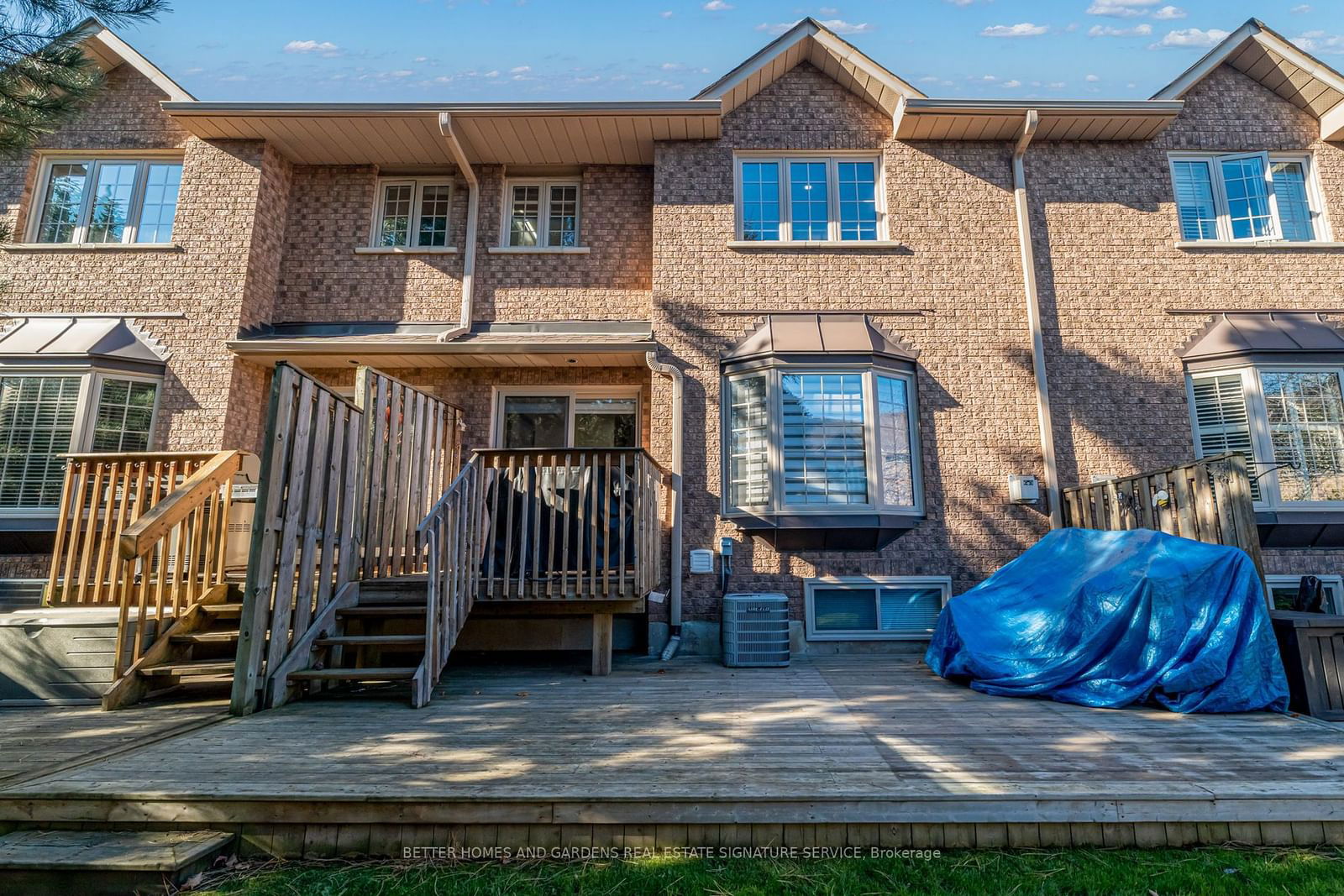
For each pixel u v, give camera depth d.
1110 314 8.30
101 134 8.97
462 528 5.55
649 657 7.25
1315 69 8.46
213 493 5.74
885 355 7.90
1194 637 4.78
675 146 8.78
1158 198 8.62
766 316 8.36
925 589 7.71
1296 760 3.50
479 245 9.10
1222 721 4.34
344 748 3.65
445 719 4.34
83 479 5.80
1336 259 8.42
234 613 5.55
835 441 7.70
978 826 2.91
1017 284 8.39
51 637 5.27
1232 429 7.87
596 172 9.33
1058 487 7.84
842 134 8.84
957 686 5.56
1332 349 7.71
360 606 5.51
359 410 5.78
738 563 7.70
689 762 3.42
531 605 6.01
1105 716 4.48
